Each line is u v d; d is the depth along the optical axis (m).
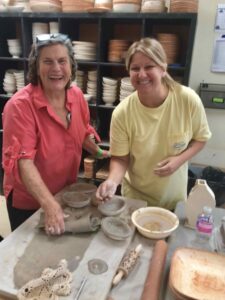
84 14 2.47
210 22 2.53
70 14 2.50
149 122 1.29
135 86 1.21
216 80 2.66
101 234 1.05
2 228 2.44
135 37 2.81
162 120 1.29
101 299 0.77
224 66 2.59
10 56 3.03
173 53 2.40
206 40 2.58
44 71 1.24
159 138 1.32
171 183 1.41
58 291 0.78
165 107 1.28
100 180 2.79
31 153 1.19
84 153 2.86
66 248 0.96
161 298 0.80
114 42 2.51
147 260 0.95
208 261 0.89
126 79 2.50
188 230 1.13
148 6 2.32
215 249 1.00
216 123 2.74
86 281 0.82
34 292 0.78
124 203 1.24
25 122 1.21
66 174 1.43
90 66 2.89
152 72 1.16
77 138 1.42
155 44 1.16
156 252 0.92
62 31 2.63
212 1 2.48
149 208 1.17
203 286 0.81
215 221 1.18
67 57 1.27
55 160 1.35
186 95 1.29
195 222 1.14
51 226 1.02
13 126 1.21
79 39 2.98
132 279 0.88
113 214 1.15
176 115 1.29
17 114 1.21
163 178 1.38
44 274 0.82
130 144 1.36
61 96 1.36
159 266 0.85
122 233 1.03
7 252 0.93
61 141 1.35
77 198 1.24
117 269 0.88
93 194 1.29
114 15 2.41
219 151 2.81
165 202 1.47
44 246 0.97
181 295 0.75
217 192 2.43
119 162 1.40
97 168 2.85
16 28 3.14
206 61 2.63
